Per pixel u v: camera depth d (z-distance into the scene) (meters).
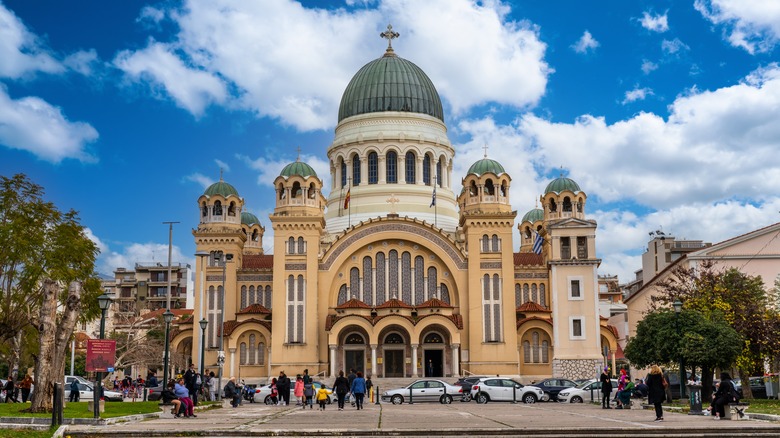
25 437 34.53
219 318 105.31
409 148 117.69
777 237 93.31
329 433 34.88
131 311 164.75
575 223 101.38
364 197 116.50
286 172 107.31
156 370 132.25
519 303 108.50
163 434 35.03
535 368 103.06
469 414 50.38
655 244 140.12
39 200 65.06
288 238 103.75
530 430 35.28
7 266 62.69
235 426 38.56
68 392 74.50
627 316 133.75
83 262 66.81
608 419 43.34
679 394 72.75
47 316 48.19
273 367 100.31
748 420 41.34
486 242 103.75
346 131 121.25
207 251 107.06
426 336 102.12
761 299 74.50
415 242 105.00
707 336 61.28
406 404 71.81
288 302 102.19
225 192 108.88
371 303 104.62
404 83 121.44
